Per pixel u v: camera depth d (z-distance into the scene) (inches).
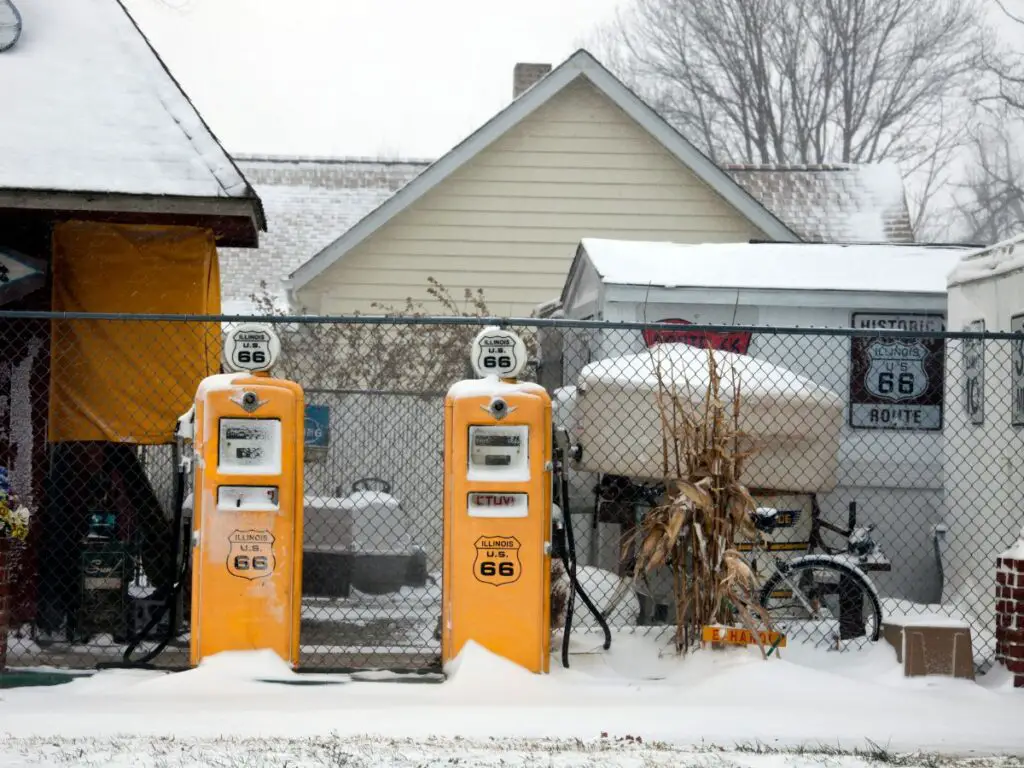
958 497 473.7
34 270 413.4
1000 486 440.1
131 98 408.8
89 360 414.6
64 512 417.1
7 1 413.4
